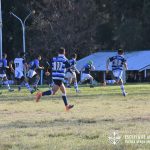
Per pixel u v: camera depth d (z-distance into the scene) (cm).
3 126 3312
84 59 14925
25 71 7625
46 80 13525
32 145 2542
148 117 3719
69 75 7750
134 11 17325
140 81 13788
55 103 5134
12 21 16825
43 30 15638
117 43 17125
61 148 2444
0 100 5634
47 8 15800
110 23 17450
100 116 3831
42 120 3622
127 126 3162
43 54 15538
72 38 15562
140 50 15938
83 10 16012
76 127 3191
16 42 16475
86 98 5734
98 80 14375
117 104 4875
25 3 16488
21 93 6988
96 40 17100
